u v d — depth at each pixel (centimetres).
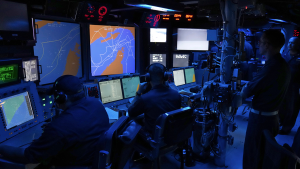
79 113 137
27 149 129
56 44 356
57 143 126
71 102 142
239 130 359
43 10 297
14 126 191
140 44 492
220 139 244
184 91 368
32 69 268
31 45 289
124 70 471
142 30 493
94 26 407
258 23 665
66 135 127
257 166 132
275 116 200
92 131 138
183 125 191
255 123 206
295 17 605
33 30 284
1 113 182
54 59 357
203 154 261
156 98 197
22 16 246
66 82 138
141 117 246
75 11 346
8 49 274
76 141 131
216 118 250
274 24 671
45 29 337
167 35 506
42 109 226
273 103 194
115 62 452
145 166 252
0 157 146
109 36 430
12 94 195
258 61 659
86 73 418
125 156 144
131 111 202
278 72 188
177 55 512
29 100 211
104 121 150
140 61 503
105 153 120
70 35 377
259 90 197
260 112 201
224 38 235
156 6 279
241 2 240
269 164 113
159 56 504
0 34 224
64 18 361
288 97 330
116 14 462
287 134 348
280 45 191
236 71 224
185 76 430
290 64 333
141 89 234
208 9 311
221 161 250
